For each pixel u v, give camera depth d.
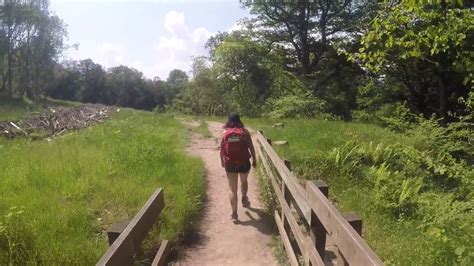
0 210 5.77
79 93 111.94
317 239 3.53
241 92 40.44
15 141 15.49
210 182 9.29
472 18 7.49
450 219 5.93
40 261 4.58
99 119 26.95
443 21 7.71
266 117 28.64
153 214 4.05
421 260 4.96
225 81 42.47
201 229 6.50
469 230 5.59
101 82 115.12
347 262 2.56
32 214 5.62
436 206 6.72
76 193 6.79
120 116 28.48
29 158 9.57
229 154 6.93
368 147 10.75
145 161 9.13
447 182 9.73
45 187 7.11
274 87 37.81
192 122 26.42
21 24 64.88
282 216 5.61
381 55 8.51
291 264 4.76
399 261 4.97
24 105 56.28
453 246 5.18
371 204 7.25
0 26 63.28
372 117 26.98
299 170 9.08
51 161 9.34
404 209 7.06
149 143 12.09
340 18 36.31
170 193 7.04
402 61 22.28
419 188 8.04
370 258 1.99
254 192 8.47
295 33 38.75
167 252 4.96
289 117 25.00
